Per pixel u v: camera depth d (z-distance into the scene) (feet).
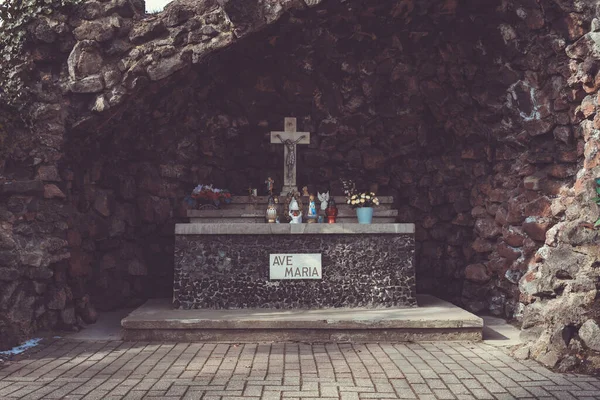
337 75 32.99
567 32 26.81
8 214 24.97
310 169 35.17
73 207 28.14
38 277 24.90
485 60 30.37
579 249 21.63
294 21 28.91
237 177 34.88
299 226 27.40
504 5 28.25
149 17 28.53
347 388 16.94
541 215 27.99
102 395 16.15
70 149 27.81
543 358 19.85
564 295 21.22
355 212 31.22
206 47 27.81
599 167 23.75
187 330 23.94
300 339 24.00
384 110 33.96
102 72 27.37
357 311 26.30
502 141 30.83
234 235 27.43
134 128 30.68
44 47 27.32
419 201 34.50
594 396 16.17
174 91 30.12
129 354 21.42
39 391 16.46
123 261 31.48
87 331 25.85
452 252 33.68
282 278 27.27
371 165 35.01
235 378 18.03
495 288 30.78
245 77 32.35
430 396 16.24
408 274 27.68
